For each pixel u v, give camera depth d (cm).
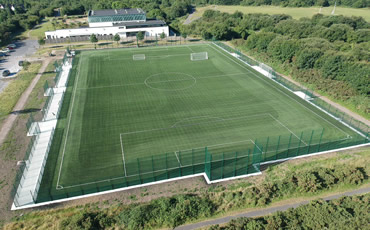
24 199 3144
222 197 3189
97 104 5375
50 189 3281
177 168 3622
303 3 16950
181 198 3069
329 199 3200
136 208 2939
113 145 4100
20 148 4072
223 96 5703
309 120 4784
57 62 8000
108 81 6512
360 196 3191
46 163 3716
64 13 15688
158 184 3378
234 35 10931
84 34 10838
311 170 3488
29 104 5441
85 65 7688
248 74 6931
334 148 4044
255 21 12244
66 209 3023
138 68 7419
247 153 3906
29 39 10988
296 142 4153
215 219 2941
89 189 3275
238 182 3412
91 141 4200
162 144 4119
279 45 7688
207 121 4747
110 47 9694
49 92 5844
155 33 11288
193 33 11456
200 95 5756
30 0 18250
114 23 11462
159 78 6688
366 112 5031
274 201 3172
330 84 5916
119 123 4703
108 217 2872
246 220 2777
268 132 4409
